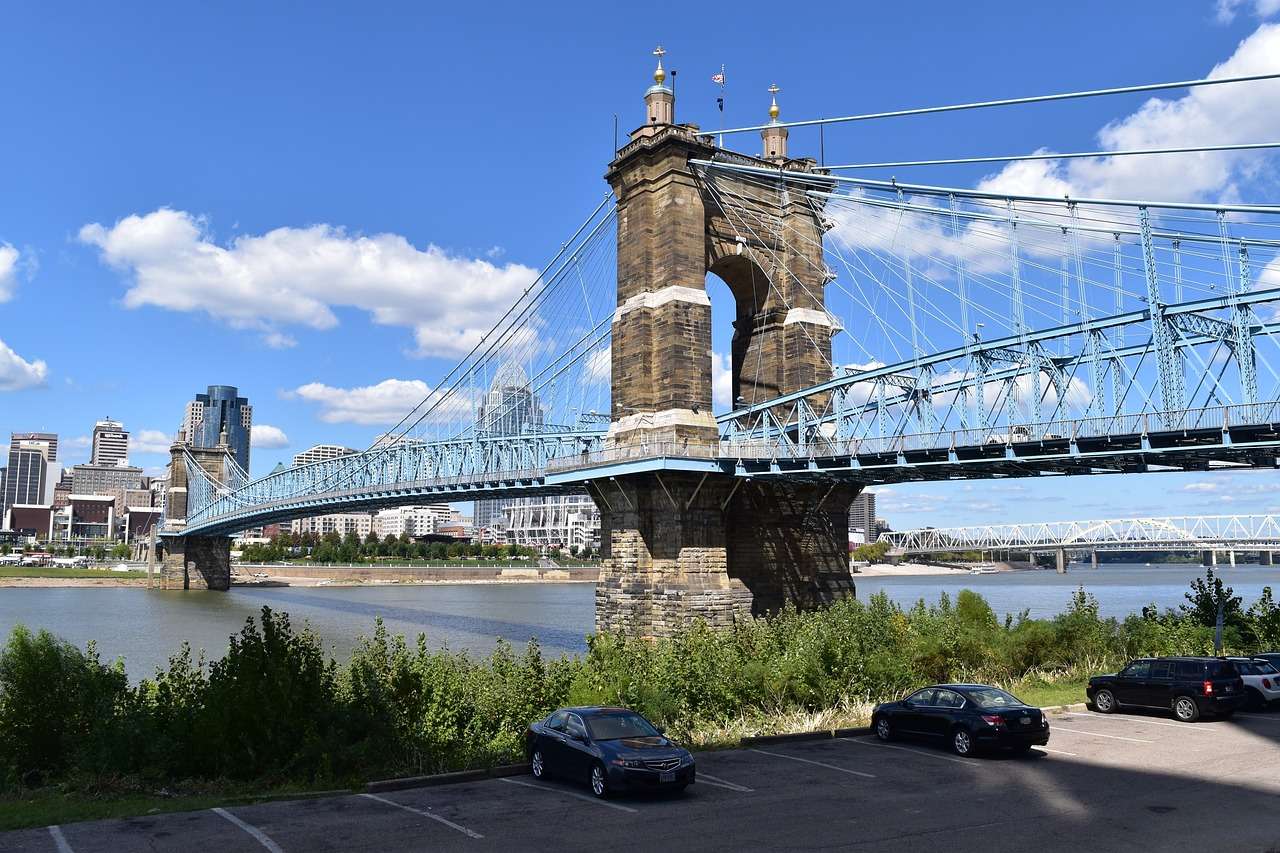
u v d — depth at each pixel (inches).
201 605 5925.2
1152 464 1958.7
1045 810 858.8
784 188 3026.6
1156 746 1152.8
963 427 2065.7
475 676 1270.9
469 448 3631.9
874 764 1060.5
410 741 1101.1
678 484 2581.2
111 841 774.5
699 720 1293.1
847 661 1433.3
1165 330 1771.7
